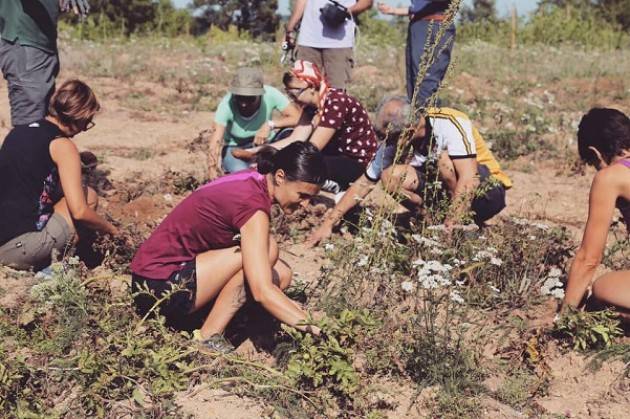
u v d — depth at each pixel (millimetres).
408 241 4578
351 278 4137
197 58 15469
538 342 3795
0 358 3338
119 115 9289
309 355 3367
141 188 6164
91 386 3283
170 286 3678
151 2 36500
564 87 13352
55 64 5707
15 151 4234
